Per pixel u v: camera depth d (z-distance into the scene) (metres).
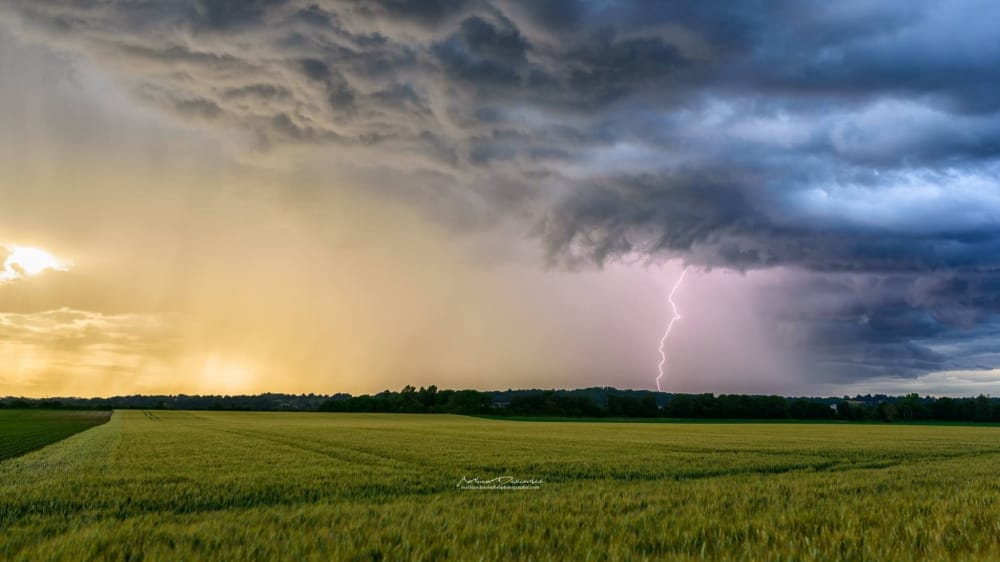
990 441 48.59
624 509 12.81
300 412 155.00
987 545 8.99
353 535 9.73
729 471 22.98
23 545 9.36
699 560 8.08
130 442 39.62
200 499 15.02
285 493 16.17
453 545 8.81
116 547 8.82
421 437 47.38
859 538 9.41
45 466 24.45
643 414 145.00
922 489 16.47
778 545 9.09
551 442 42.09
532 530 10.30
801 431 71.00
